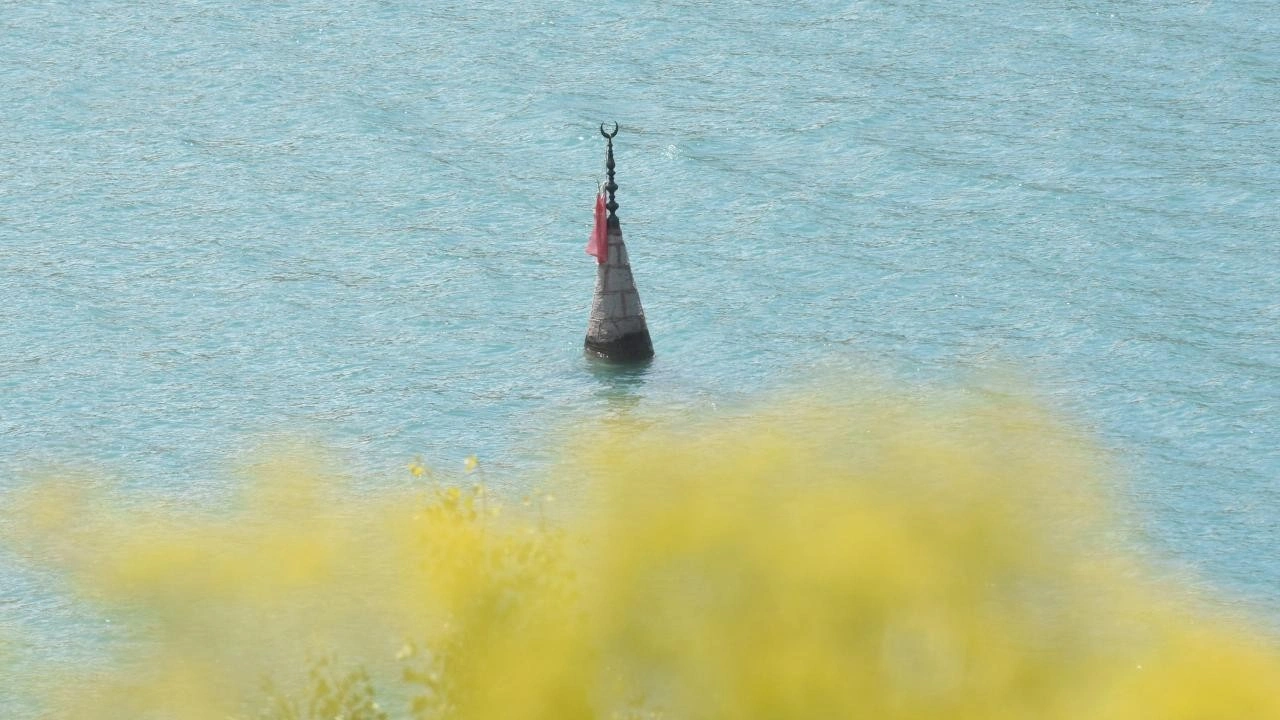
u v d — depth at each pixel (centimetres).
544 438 19450
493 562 5419
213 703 5506
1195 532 16438
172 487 17975
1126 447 19012
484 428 19862
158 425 19900
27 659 11700
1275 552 15875
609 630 4706
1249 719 4381
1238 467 18300
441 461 18788
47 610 12488
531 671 4834
